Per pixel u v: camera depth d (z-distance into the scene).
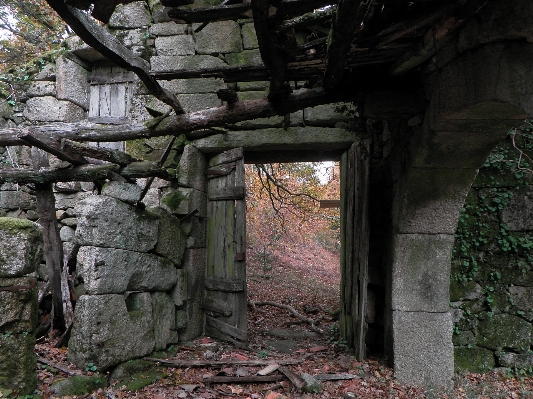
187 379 3.88
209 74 3.21
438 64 2.91
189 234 5.17
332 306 8.15
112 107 5.85
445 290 4.10
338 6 2.04
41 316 4.55
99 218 3.80
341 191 5.45
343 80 3.35
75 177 3.95
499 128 3.02
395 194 4.14
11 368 2.94
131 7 5.49
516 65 2.42
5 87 5.89
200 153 5.37
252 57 5.19
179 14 2.38
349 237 5.03
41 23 9.40
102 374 3.64
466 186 3.75
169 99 3.32
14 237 2.96
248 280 10.73
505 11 2.27
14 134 3.56
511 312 4.35
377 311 4.77
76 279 4.55
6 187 5.77
